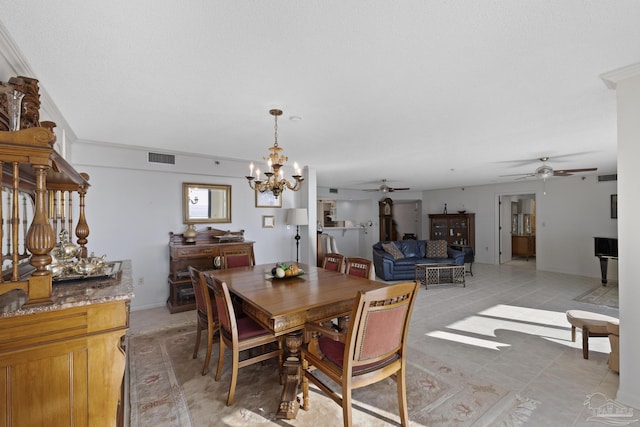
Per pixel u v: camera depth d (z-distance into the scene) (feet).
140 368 8.18
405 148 13.00
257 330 7.18
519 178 22.39
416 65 6.01
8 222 5.88
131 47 5.30
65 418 4.18
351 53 5.56
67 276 5.47
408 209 35.22
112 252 12.95
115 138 11.38
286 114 8.75
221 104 7.96
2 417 3.84
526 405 6.53
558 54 5.60
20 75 5.74
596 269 20.63
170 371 8.02
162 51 5.44
